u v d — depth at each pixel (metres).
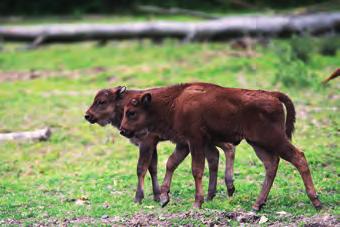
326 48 37.31
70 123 28.39
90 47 44.34
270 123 17.03
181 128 18.06
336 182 20.30
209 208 17.91
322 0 50.09
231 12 51.97
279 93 17.38
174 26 42.00
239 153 23.75
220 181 21.02
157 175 21.55
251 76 33.03
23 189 21.70
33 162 24.83
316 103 28.64
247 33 40.59
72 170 23.75
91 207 19.03
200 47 40.28
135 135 18.97
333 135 25.05
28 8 57.12
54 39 43.75
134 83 33.62
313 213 16.92
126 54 40.75
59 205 19.55
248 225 16.34
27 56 42.62
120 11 56.28
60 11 56.91
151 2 55.69
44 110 30.34
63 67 39.09
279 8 50.66
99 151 25.28
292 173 21.30
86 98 31.88
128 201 19.47
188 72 34.66
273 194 19.00
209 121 17.62
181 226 16.50
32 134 26.81
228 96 17.52
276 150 17.11
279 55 33.97
